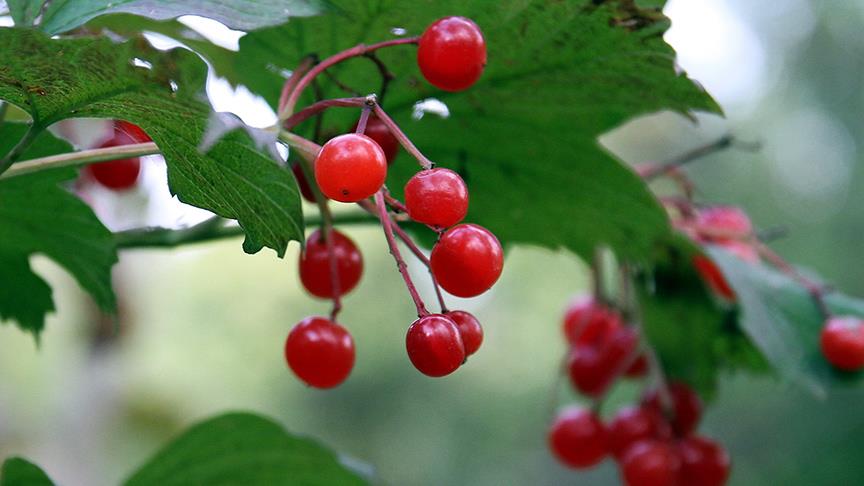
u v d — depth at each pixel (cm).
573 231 33
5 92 25
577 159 31
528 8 27
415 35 28
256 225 25
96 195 37
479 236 25
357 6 28
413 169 32
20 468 28
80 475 85
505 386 140
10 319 33
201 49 32
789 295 35
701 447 35
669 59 28
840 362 34
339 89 29
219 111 24
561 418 37
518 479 134
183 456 31
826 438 100
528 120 30
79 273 31
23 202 30
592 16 27
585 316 37
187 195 25
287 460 32
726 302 35
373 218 33
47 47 24
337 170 24
